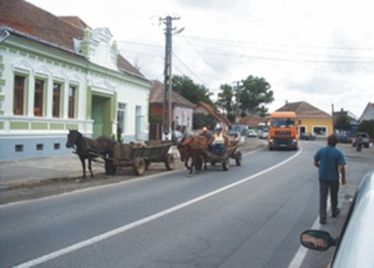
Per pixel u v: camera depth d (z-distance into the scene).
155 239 8.44
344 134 77.56
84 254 7.37
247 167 24.98
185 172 21.88
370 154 42.47
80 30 32.84
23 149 23.61
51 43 26.28
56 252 7.44
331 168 10.52
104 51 32.50
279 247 8.06
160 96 62.66
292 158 32.84
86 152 18.33
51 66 26.06
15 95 23.30
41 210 11.17
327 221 10.49
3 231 8.87
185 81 96.25
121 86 35.69
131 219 10.18
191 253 7.57
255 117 129.12
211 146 22.64
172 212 11.12
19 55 23.06
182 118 63.50
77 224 9.58
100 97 33.50
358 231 2.55
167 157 22.69
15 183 15.63
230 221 10.20
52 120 26.27
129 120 37.66
